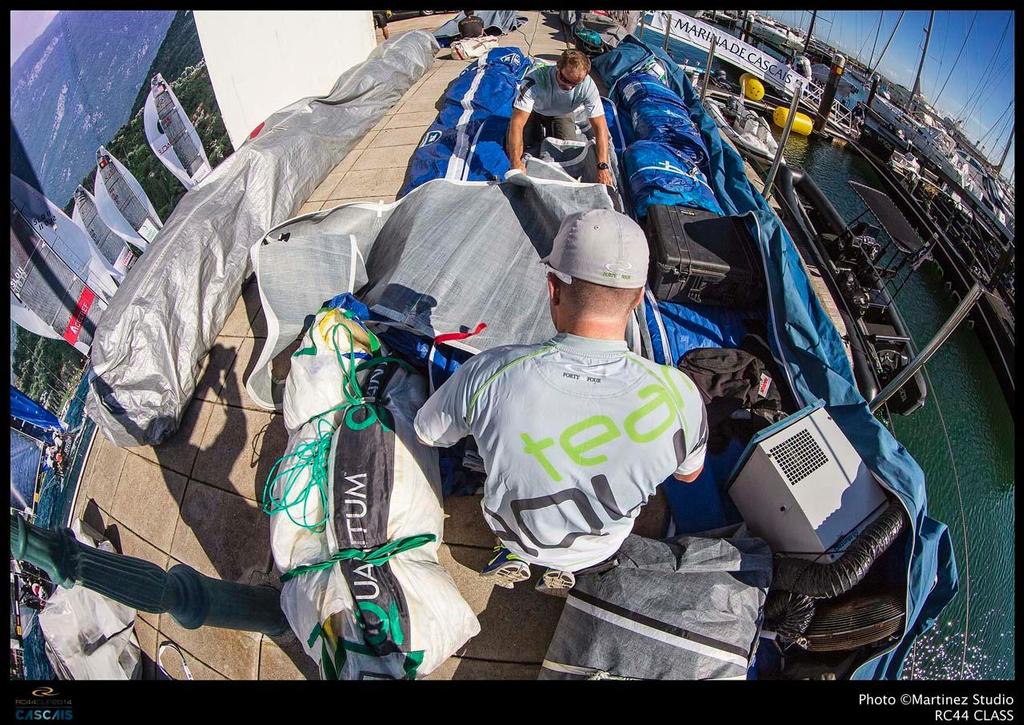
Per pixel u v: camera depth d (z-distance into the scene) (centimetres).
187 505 272
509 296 296
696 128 493
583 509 149
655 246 324
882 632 195
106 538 274
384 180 446
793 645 215
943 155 756
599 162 380
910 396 381
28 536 152
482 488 249
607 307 142
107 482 292
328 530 204
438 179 347
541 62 589
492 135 441
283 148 401
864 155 838
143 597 175
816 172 815
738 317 318
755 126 769
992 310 527
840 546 203
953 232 652
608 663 188
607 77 600
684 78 570
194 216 329
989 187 671
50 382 273
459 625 201
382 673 184
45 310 270
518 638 221
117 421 275
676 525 240
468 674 212
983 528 384
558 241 147
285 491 219
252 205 367
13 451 243
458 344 265
